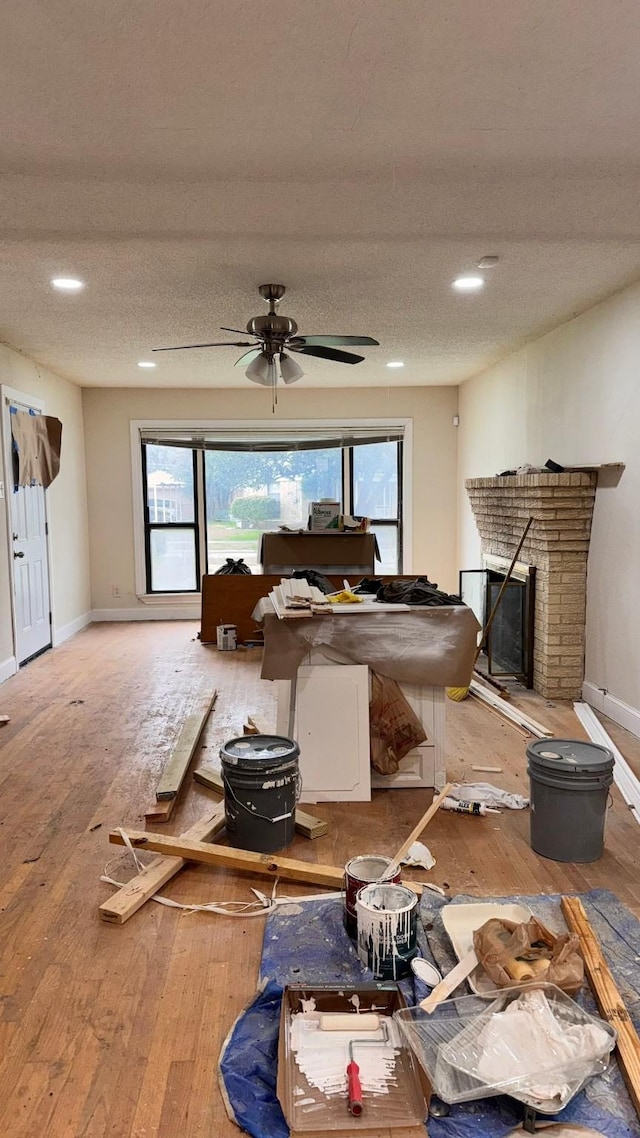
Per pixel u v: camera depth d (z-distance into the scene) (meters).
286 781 2.79
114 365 6.30
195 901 2.47
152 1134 1.56
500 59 2.18
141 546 7.80
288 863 2.58
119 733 4.18
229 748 2.86
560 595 4.78
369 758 3.29
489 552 6.29
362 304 4.45
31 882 2.59
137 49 2.10
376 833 2.97
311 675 3.25
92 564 7.80
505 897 2.44
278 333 4.05
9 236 3.17
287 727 3.31
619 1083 1.68
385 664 3.27
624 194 3.19
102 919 2.35
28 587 5.93
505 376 6.20
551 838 2.72
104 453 7.67
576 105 2.48
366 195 3.18
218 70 2.22
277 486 7.93
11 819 3.09
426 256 3.50
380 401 7.77
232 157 2.91
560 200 3.20
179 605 7.94
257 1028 1.85
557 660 4.83
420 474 7.82
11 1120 1.60
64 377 6.91
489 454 6.69
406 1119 1.57
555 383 5.14
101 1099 1.65
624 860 2.72
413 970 2.05
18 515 5.68
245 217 3.19
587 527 4.69
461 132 2.69
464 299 4.35
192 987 2.03
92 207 3.16
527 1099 1.57
